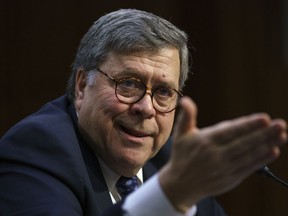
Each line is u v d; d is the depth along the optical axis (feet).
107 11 18.66
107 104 8.64
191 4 19.80
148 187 5.87
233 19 20.01
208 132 5.50
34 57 18.16
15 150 8.25
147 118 8.69
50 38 18.28
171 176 5.73
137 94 8.67
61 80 18.33
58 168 8.12
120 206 5.96
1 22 17.94
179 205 5.77
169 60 8.84
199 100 19.89
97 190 8.51
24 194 7.65
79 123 8.97
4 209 7.62
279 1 20.01
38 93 18.19
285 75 20.06
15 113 18.04
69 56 18.39
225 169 5.53
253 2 20.08
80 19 18.48
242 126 5.32
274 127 5.20
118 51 8.66
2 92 17.95
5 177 8.00
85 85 9.09
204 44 19.89
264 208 20.01
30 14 18.15
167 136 9.05
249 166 5.48
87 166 8.63
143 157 8.82
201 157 5.52
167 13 19.44
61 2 18.35
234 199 19.98
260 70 20.10
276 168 19.80
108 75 8.71
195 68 19.88
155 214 5.79
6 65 17.98
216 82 19.94
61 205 7.50
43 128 8.54
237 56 20.04
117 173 9.07
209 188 5.67
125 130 8.72
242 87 20.04
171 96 8.95
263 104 20.08
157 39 8.68
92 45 8.94
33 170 8.02
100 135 8.74
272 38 20.10
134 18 8.78
